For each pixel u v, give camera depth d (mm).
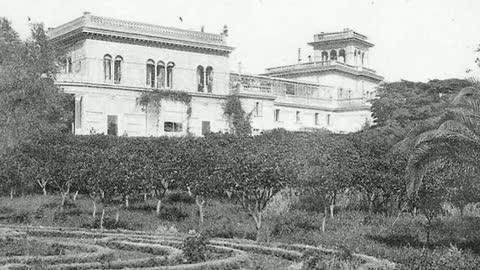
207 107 81938
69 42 76188
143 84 77188
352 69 111375
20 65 57625
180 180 37594
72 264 20531
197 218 36812
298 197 39844
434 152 23500
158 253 24609
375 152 48031
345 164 36656
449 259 19453
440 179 27797
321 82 109625
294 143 50625
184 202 43969
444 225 31797
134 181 35969
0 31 60062
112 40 74875
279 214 36375
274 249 25578
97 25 73250
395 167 36281
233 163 32375
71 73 73188
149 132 75750
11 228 31969
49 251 23797
